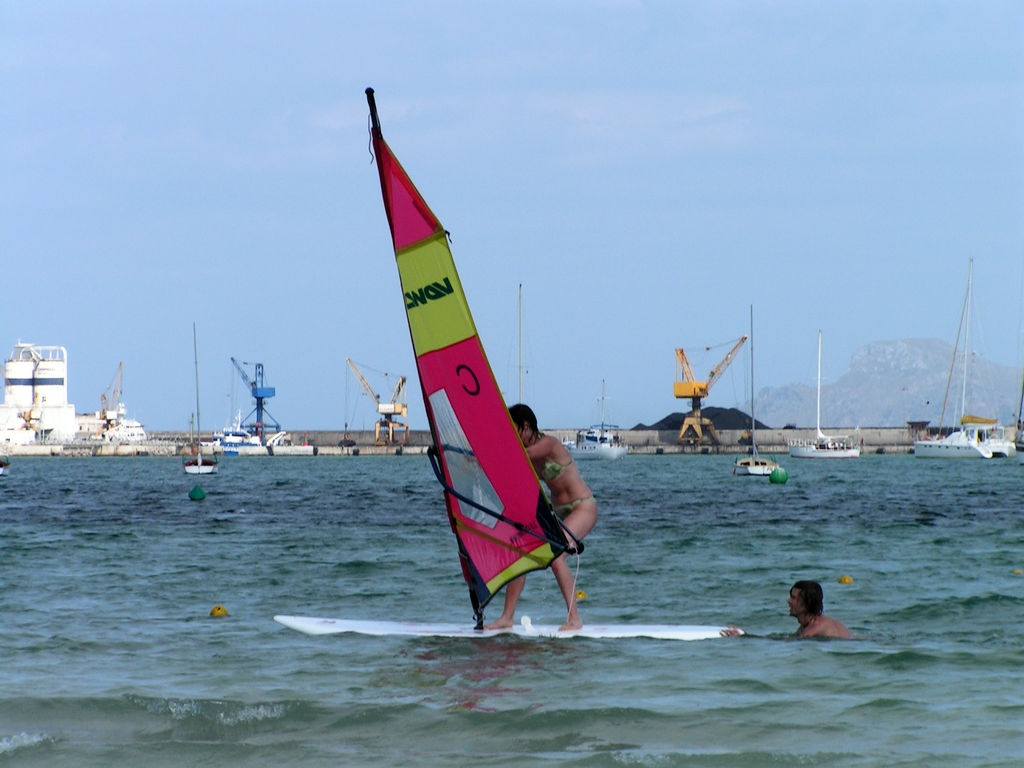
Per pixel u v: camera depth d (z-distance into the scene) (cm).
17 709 1962
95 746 1736
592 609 3331
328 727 1841
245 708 1952
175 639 2750
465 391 2541
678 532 6581
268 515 8619
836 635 2728
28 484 16500
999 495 11788
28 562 4819
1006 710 1928
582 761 1627
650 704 1969
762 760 1627
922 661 2364
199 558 4991
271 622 3025
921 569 4403
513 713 1906
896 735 1769
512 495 2559
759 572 4309
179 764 1645
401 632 2762
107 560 4909
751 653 2472
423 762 1636
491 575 2647
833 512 8769
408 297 2552
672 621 3083
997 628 2962
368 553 5184
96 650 2594
